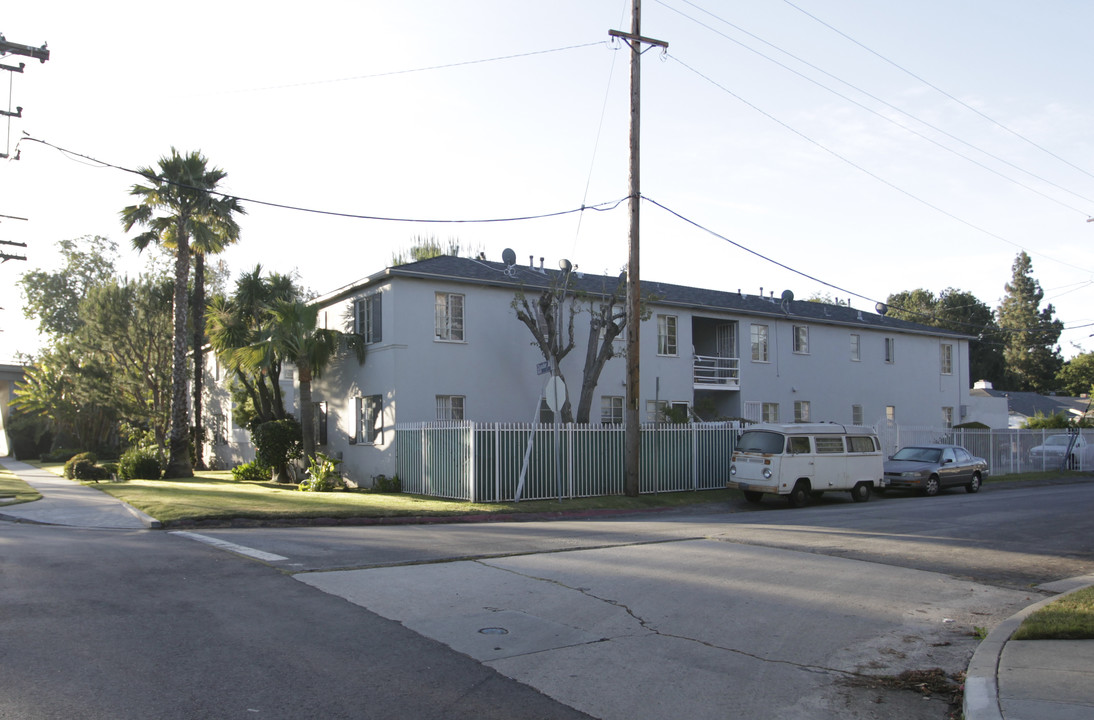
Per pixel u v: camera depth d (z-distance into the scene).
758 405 31.42
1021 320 77.00
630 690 5.98
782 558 11.68
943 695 6.15
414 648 6.82
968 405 40.31
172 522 15.09
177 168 28.30
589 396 23.73
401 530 14.82
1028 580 10.53
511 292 25.09
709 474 23.98
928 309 71.56
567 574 10.15
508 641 7.11
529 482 20.03
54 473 33.66
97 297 36.72
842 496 23.34
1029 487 27.56
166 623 7.38
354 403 24.98
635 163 20.38
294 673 6.07
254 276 28.78
